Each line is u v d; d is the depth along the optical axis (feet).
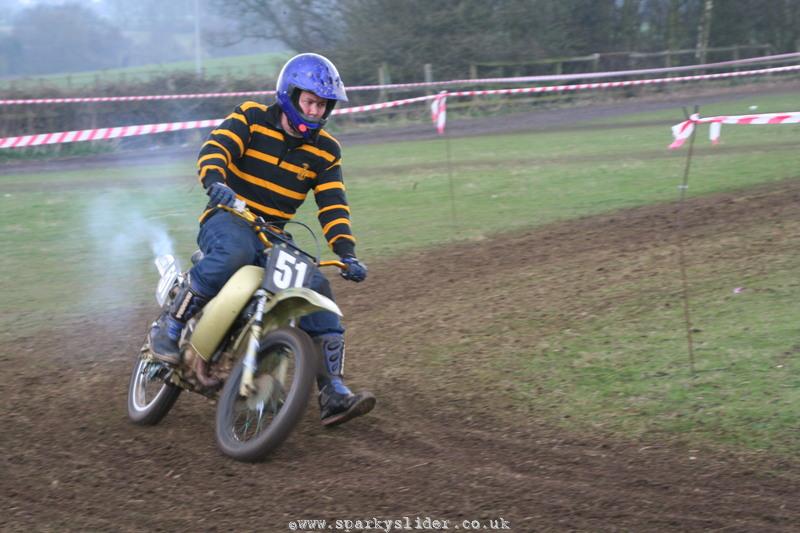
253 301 36.47
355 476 34.12
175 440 38.50
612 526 29.40
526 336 51.29
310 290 34.91
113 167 149.28
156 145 183.32
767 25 306.76
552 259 69.36
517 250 73.67
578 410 40.37
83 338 56.13
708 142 137.39
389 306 59.93
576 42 262.06
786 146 126.93
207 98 188.65
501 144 154.51
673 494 31.76
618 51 279.08
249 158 38.40
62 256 81.41
